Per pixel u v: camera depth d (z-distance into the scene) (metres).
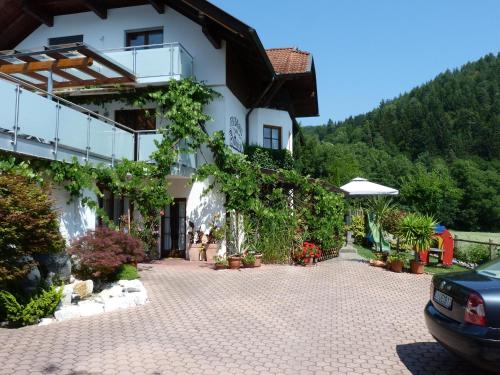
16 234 6.47
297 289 10.16
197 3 14.05
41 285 7.46
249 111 18.72
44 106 9.08
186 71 15.29
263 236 14.45
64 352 5.54
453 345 4.52
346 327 7.04
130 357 5.40
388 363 5.42
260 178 15.10
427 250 13.26
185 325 6.97
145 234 13.88
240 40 15.10
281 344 6.08
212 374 4.92
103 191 13.34
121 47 16.58
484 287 4.51
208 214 15.21
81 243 9.22
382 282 11.35
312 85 20.55
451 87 111.56
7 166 7.94
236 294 9.50
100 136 11.34
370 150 73.62
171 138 13.91
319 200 15.51
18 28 17.14
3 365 5.05
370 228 19.86
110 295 8.63
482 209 57.06
